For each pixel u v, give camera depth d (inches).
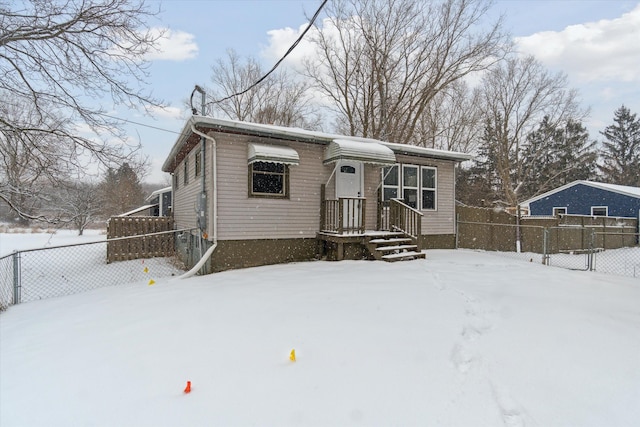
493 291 227.5
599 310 189.6
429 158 450.6
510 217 523.5
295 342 143.8
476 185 1408.7
